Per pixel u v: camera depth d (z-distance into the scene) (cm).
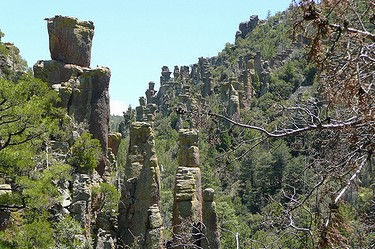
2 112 2141
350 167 728
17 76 4528
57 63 4481
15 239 2142
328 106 689
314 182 848
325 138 831
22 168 2225
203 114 775
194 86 15700
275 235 814
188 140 3403
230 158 786
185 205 3138
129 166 3497
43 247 2169
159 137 11100
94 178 3625
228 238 2770
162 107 15238
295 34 678
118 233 3359
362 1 720
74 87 4225
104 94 4300
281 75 10331
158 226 3256
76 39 4572
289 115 830
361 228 781
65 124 3731
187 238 1591
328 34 657
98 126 4206
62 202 2977
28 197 2202
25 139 2381
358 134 685
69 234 2606
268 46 15225
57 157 3462
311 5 643
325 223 716
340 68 686
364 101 632
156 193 3372
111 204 3369
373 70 705
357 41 681
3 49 4762
